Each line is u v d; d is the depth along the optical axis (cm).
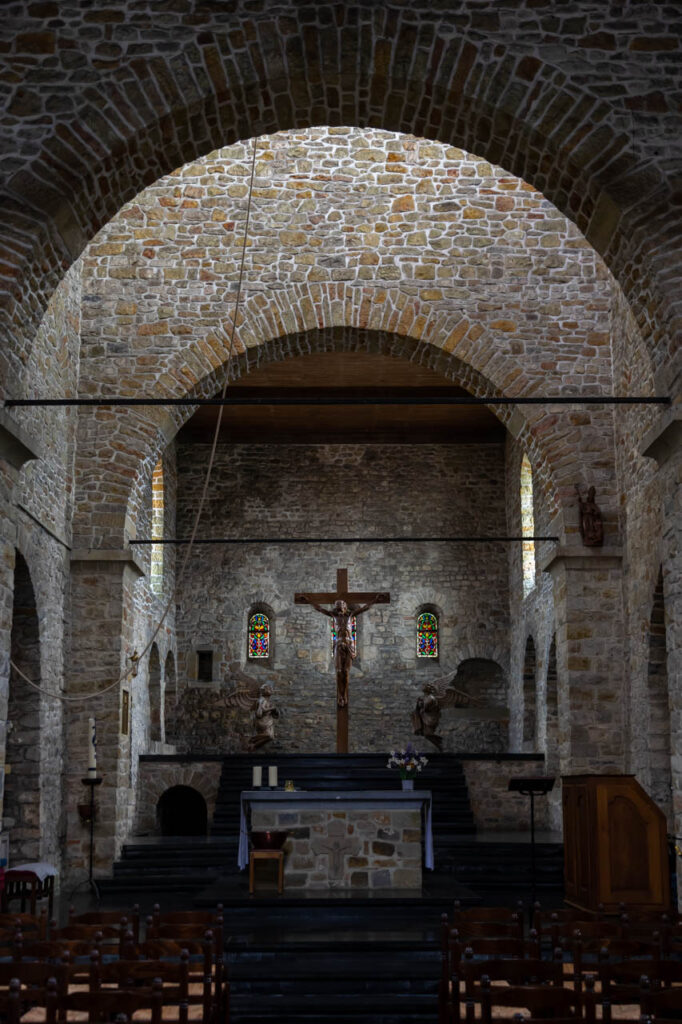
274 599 2520
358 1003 885
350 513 2562
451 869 1544
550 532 1720
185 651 2489
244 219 1727
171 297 1709
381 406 2402
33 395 1424
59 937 730
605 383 1683
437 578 2536
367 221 1722
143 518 2061
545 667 2036
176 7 1001
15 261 995
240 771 1964
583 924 745
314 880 1309
